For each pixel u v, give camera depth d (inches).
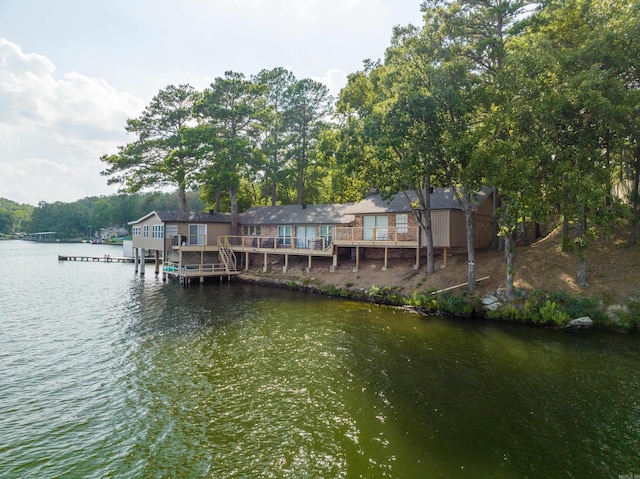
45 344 615.5
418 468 308.5
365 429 365.7
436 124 759.1
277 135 1744.6
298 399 426.6
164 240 1334.9
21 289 1147.9
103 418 387.5
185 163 1502.2
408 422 377.4
